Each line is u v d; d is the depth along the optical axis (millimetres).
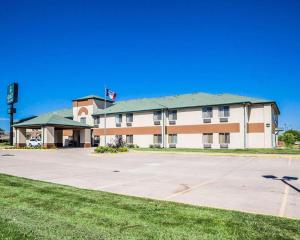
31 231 5559
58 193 9117
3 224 5969
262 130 34938
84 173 14836
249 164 18953
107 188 10492
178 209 7145
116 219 6375
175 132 40312
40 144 43406
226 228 5719
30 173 14797
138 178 13031
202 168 17000
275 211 7254
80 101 50562
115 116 46188
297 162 19766
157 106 42281
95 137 48219
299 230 5594
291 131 62344
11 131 47688
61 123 40406
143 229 5719
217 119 37094
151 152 30969
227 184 11297
